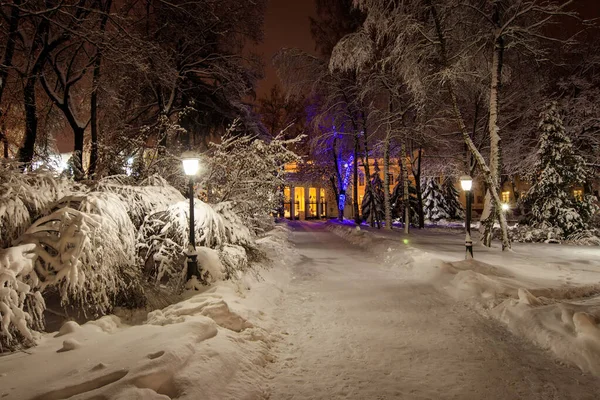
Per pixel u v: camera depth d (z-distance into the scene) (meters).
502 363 5.25
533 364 5.25
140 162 10.85
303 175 39.50
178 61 16.34
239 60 18.16
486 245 17.45
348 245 20.39
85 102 14.62
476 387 4.55
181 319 5.69
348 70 26.02
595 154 25.08
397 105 25.39
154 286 7.41
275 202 13.33
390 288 9.80
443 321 7.09
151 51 12.02
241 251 9.57
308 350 5.73
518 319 6.70
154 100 17.47
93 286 5.84
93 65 12.48
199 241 9.18
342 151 34.84
